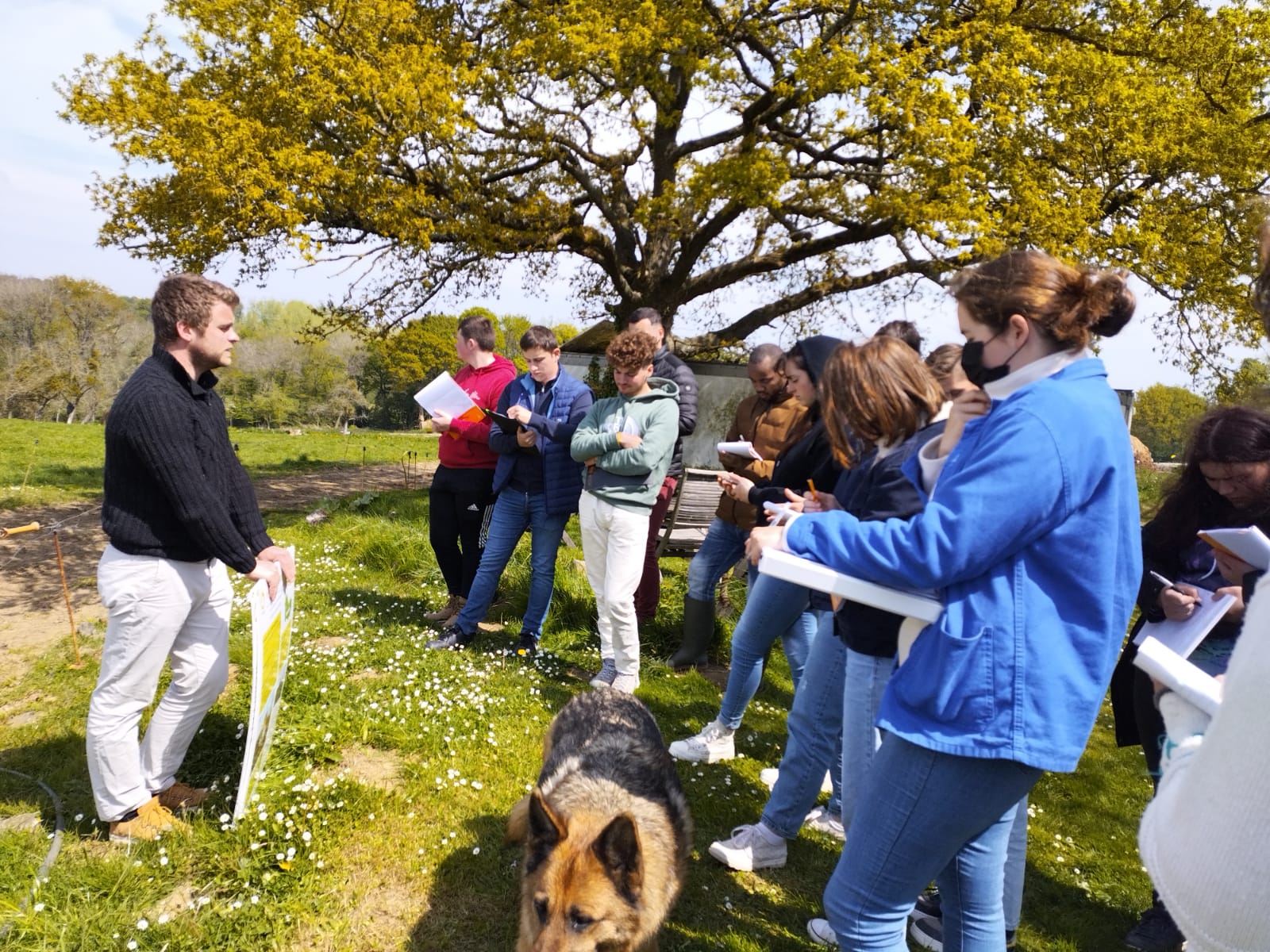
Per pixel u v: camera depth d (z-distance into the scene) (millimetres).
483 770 4102
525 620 5918
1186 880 1062
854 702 2756
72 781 3746
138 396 2939
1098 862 4109
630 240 16016
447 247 14750
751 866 3541
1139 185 12680
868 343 2523
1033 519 1789
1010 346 1978
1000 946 2180
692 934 3127
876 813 2057
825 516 2133
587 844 2617
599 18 11258
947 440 2180
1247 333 12875
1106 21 13312
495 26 13469
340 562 8156
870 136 12961
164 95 10125
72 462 17094
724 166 11469
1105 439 1835
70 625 6086
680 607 6703
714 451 17109
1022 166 11367
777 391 5391
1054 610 1846
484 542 6363
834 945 3143
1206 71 12844
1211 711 1352
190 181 9438
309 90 9891
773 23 13125
